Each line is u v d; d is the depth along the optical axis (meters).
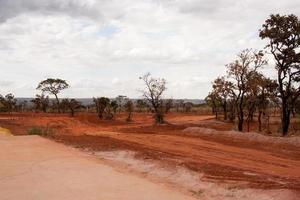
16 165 17.59
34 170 16.50
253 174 15.61
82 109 103.62
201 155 23.12
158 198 12.25
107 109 71.00
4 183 14.10
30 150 22.36
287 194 11.84
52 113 86.88
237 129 44.62
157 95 57.19
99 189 13.31
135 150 23.16
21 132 38.62
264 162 20.72
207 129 40.06
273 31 35.09
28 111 99.31
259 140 31.48
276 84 41.62
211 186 13.91
